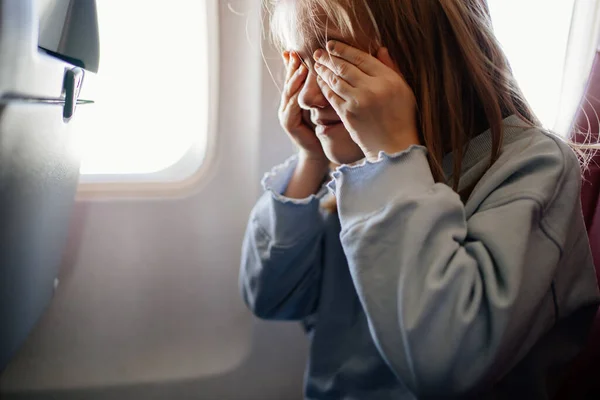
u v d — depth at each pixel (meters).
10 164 0.50
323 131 0.68
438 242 0.57
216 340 1.13
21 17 0.44
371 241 0.58
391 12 0.64
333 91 0.63
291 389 1.14
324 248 0.86
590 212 0.83
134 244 1.07
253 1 0.96
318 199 0.82
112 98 1.00
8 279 0.60
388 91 0.60
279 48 0.83
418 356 0.55
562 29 1.06
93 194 1.04
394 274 0.57
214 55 0.98
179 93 1.02
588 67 0.97
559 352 0.68
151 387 1.07
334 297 0.84
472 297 0.55
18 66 0.45
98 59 0.73
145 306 1.10
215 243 1.09
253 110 1.02
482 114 0.69
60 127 0.64
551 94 1.08
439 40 0.65
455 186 0.65
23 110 0.49
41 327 1.06
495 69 0.68
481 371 0.55
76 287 1.07
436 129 0.65
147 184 1.06
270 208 0.83
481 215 0.60
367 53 0.64
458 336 0.54
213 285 1.11
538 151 0.63
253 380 1.13
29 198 0.59
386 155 0.60
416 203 0.57
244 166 1.06
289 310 0.87
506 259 0.55
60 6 0.64
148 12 0.97
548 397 0.70
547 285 0.58
